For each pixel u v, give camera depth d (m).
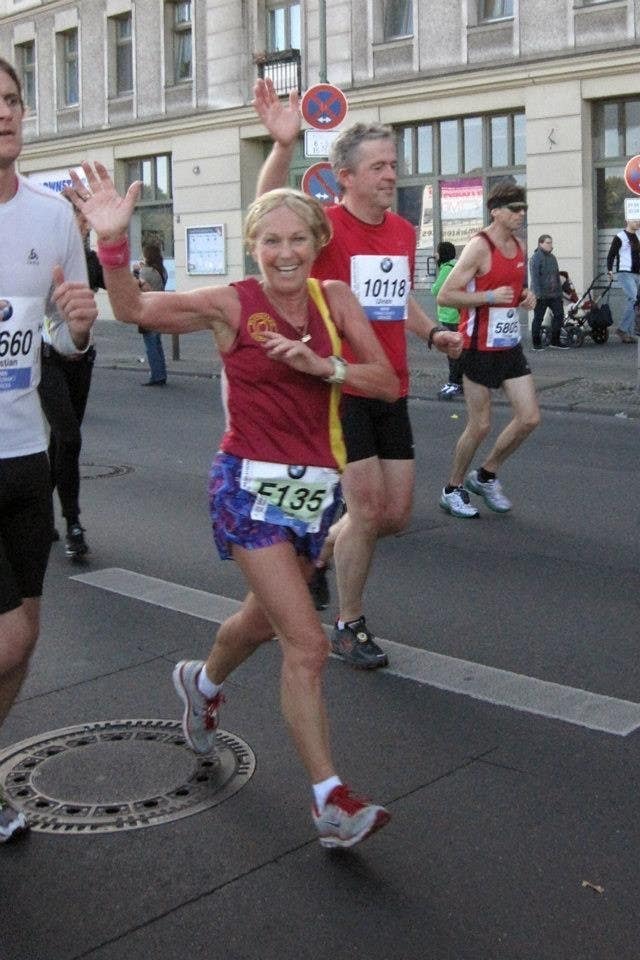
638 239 20.33
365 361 3.51
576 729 4.29
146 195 31.66
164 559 6.91
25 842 3.47
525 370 7.86
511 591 6.12
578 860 3.34
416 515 8.09
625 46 21.05
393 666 4.98
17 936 3.00
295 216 3.37
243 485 3.40
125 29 31.58
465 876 3.25
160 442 11.66
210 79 28.69
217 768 3.96
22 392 3.40
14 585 3.29
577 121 22.02
